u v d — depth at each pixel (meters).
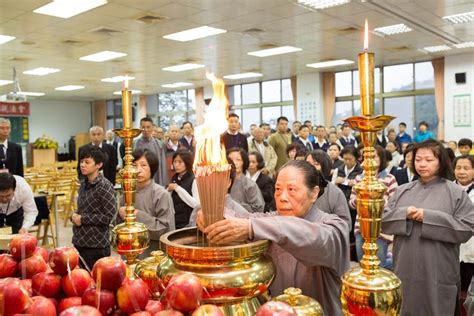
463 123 10.20
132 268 1.08
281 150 6.46
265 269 0.85
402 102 11.60
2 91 14.44
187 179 3.34
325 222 1.10
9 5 5.70
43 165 11.51
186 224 3.21
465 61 10.12
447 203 2.13
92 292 0.75
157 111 16.75
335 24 7.14
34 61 9.59
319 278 1.14
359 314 0.78
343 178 4.11
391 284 0.78
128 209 1.30
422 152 2.21
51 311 0.73
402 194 2.30
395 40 8.48
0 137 4.49
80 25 6.77
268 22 6.93
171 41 8.05
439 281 2.08
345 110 12.52
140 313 0.73
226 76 12.70
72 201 6.87
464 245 2.59
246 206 3.25
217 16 6.52
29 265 0.92
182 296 0.70
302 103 12.73
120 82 13.27
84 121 19.34
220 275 0.80
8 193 2.94
